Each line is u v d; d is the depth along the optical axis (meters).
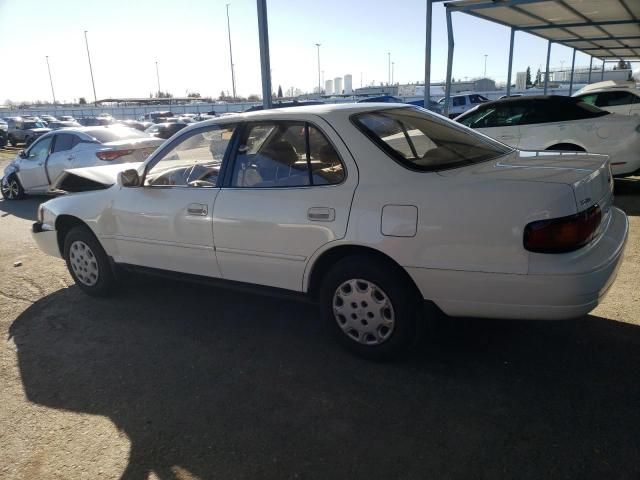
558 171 2.91
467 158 3.37
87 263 4.83
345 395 3.02
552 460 2.39
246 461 2.52
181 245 3.99
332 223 3.16
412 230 2.91
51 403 3.15
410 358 3.38
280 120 3.52
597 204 2.86
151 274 4.37
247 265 3.65
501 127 8.66
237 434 2.73
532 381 3.04
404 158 3.14
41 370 3.58
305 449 2.58
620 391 2.88
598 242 2.85
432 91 52.31
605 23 14.13
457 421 2.71
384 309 3.19
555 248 2.62
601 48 20.98
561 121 8.16
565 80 40.62
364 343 3.33
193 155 3.98
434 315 3.05
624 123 7.71
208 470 2.48
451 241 2.82
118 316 4.44
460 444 2.54
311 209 3.25
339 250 3.25
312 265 3.33
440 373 3.18
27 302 4.94
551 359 3.27
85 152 10.18
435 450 2.51
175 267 4.14
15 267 6.12
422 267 2.93
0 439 2.83
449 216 2.82
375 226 3.02
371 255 3.16
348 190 3.15
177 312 4.45
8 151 29.06
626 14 12.90
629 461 2.35
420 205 2.90
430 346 3.52
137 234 4.28
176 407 3.02
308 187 3.32
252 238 3.54
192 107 64.62
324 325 3.48
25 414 3.05
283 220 3.37
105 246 4.60
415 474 2.36
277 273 3.53
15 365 3.68
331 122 3.30
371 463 2.45
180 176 4.07
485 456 2.44
